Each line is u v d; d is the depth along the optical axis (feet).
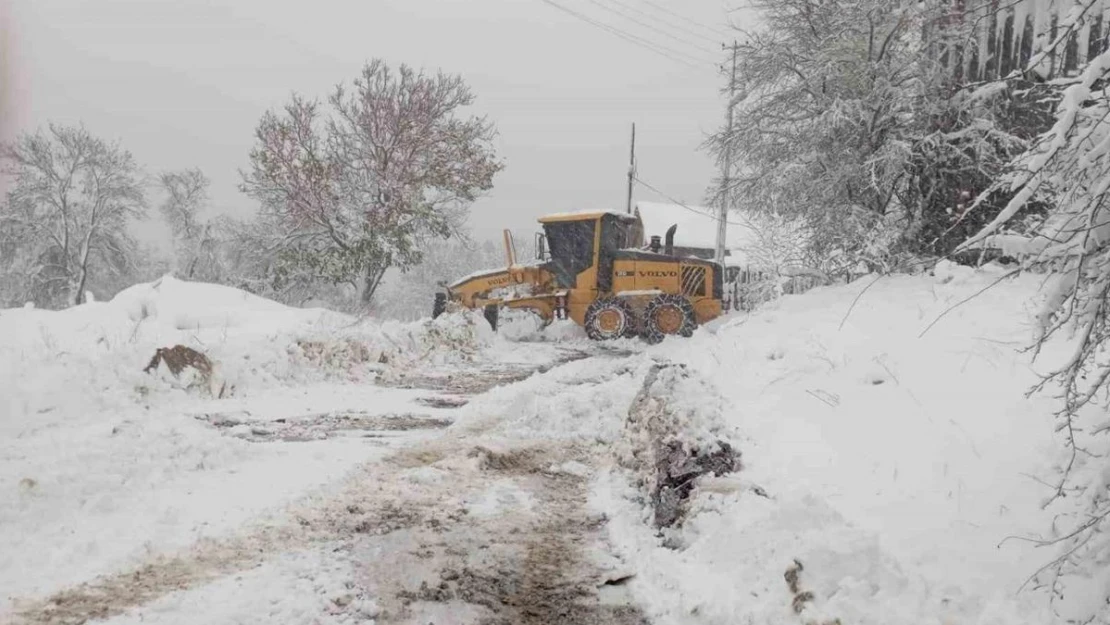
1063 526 11.66
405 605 12.42
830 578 11.04
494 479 19.99
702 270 60.90
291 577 13.17
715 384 25.52
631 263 60.85
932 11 35.94
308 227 79.05
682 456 17.53
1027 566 11.14
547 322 61.31
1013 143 34.86
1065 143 9.78
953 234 37.22
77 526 15.06
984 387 17.34
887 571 11.05
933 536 12.46
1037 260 10.15
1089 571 10.61
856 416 18.10
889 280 34.58
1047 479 12.98
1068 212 9.95
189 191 106.93
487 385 37.29
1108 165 9.43
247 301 50.83
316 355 35.99
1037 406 15.51
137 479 17.80
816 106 44.16
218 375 29.76
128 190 105.40
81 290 103.71
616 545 15.67
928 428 16.25
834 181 41.70
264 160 76.13
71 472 17.10
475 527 16.22
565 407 28.14
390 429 25.48
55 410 23.16
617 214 62.69
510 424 26.20
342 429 25.20
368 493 18.06
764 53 45.98
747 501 14.69
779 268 45.01
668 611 12.51
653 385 23.89
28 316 43.24
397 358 41.93
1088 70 9.57
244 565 13.57
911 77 39.47
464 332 50.70
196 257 100.58
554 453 23.35
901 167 39.17
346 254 75.87
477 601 12.78
